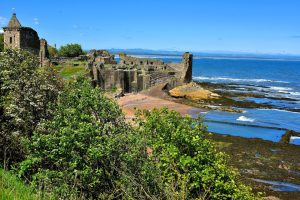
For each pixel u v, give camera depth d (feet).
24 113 65.41
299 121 182.91
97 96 57.98
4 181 38.42
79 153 47.96
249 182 96.73
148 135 53.11
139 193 44.32
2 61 69.92
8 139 61.67
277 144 130.21
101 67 271.28
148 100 233.76
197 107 213.46
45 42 300.20
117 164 49.37
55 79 75.10
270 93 304.91
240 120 180.34
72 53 431.02
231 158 114.01
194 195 47.39
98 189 47.70
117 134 52.13
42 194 40.11
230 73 617.62
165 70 293.23
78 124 49.93
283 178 100.22
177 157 48.34
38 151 48.57
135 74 271.90
